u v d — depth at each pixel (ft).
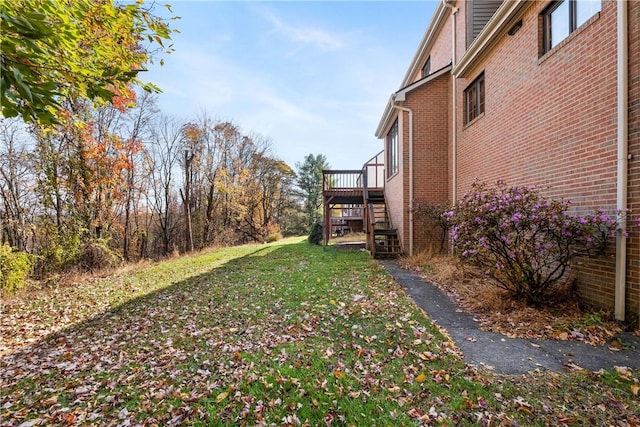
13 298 22.75
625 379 8.15
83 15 6.70
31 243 40.83
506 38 20.15
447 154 30.58
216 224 78.89
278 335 12.51
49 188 38.75
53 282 28.53
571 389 7.86
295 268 26.89
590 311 12.84
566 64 14.90
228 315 15.47
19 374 10.59
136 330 14.43
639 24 11.27
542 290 13.85
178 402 8.32
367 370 9.29
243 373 9.53
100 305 19.52
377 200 40.60
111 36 7.77
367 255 32.19
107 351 12.21
